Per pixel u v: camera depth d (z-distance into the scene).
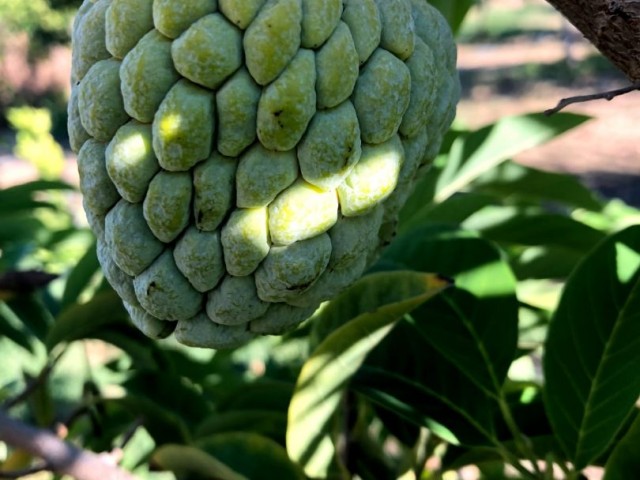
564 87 2.14
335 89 0.16
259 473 0.25
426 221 0.32
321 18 0.16
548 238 0.31
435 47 0.19
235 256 0.17
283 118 0.16
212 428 0.29
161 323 0.19
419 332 0.25
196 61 0.16
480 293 0.25
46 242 0.41
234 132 0.16
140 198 0.17
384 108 0.17
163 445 0.27
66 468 0.24
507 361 0.24
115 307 0.29
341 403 0.27
